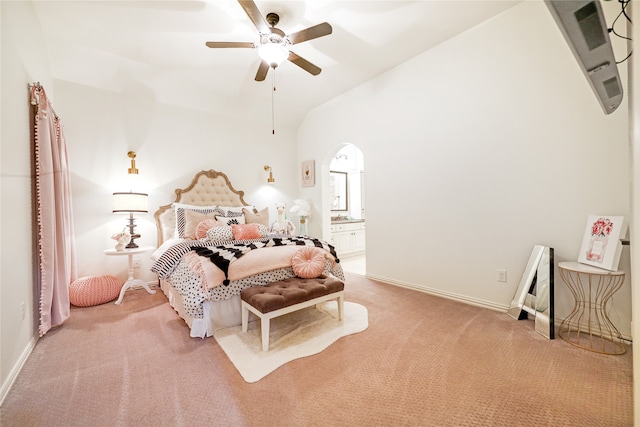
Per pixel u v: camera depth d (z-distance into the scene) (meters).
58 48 2.87
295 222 5.27
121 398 1.49
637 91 0.77
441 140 3.05
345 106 4.20
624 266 1.99
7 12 1.78
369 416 1.34
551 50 2.30
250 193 4.77
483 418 1.32
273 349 1.97
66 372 1.72
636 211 0.78
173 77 3.56
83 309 2.80
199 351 1.96
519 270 2.52
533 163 2.41
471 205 2.83
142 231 3.68
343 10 2.46
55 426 1.30
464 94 2.84
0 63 1.65
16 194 1.83
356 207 6.40
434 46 3.06
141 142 3.71
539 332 2.17
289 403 1.44
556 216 2.30
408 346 1.99
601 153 2.09
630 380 1.57
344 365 1.77
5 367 1.56
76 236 3.25
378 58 3.28
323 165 4.77
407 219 3.42
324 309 2.73
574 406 1.39
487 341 2.05
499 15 2.57
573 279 2.21
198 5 2.36
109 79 3.37
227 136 4.51
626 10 1.29
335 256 3.01
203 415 1.36
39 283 2.19
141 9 2.40
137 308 2.83
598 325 2.10
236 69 3.44
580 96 2.18
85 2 2.31
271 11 2.44
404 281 3.48
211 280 2.16
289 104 4.58
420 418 1.33
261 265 2.41
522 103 2.46
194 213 3.57
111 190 3.47
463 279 2.92
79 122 3.28
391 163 3.58
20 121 1.93
